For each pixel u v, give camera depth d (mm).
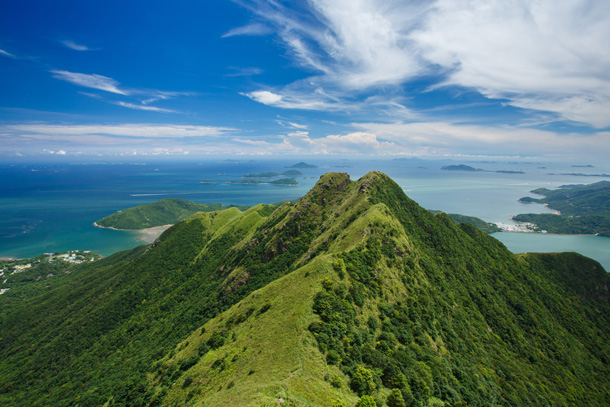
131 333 124250
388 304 65938
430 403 46250
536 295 118500
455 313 81625
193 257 192250
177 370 63719
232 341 60000
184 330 105062
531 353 86438
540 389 71375
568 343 99000
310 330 49938
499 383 66625
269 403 35281
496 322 92250
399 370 48656
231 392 42031
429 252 108562
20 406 93562
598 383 86000
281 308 58750
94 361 110812
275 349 47906
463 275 106812
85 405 76000
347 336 51250
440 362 57469
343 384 41750
